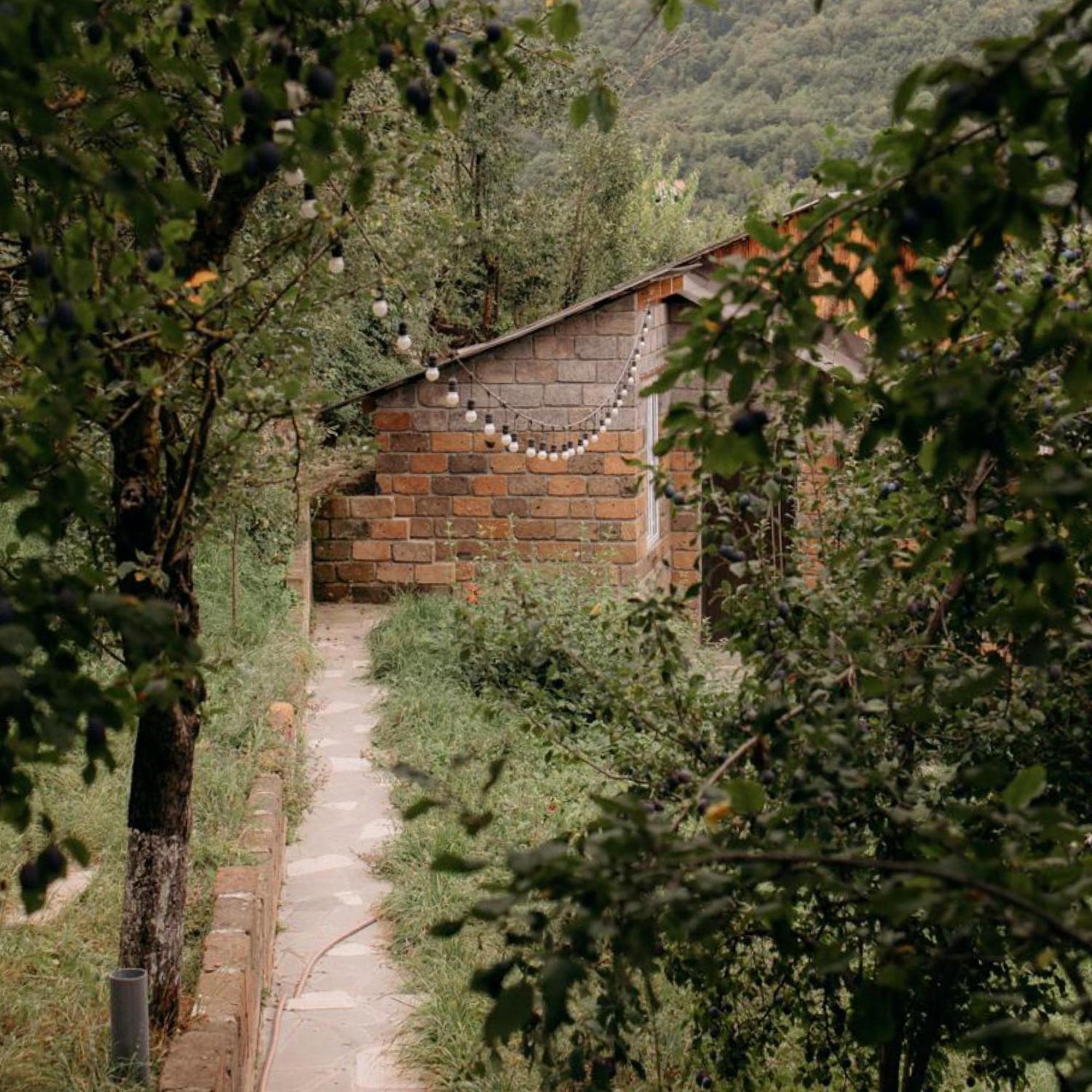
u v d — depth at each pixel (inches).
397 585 611.8
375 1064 242.7
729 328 97.3
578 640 356.8
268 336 172.6
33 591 83.8
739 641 166.4
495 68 117.6
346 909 311.1
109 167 101.6
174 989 208.1
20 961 219.1
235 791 314.2
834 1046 175.8
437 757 392.5
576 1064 114.7
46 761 86.4
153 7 148.1
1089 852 120.0
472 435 599.2
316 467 258.5
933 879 78.1
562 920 103.8
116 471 187.2
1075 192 83.7
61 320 95.4
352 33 106.5
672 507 163.3
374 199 182.5
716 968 117.9
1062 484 80.7
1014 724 139.6
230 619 437.1
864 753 139.6
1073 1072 74.9
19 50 82.8
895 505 157.1
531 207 794.8
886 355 94.1
